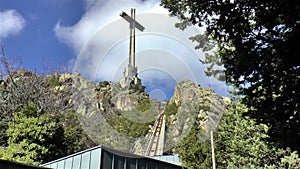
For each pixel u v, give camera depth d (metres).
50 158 14.02
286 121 4.79
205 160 13.70
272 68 4.71
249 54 4.81
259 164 14.07
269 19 4.69
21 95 20.67
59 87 22.30
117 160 9.84
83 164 9.92
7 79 21.47
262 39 4.81
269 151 13.82
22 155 13.35
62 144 15.32
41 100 21.00
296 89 4.64
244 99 5.30
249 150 14.42
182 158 13.48
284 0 4.12
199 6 5.05
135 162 10.39
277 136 5.01
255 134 14.33
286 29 4.43
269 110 4.94
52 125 14.67
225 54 5.45
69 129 17.67
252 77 4.98
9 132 14.02
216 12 4.97
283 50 4.39
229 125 15.19
